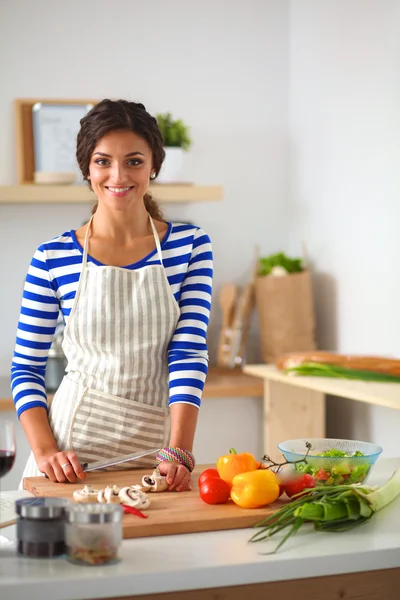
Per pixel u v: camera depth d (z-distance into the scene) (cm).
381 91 330
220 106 400
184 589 133
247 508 159
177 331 203
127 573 130
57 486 175
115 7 384
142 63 389
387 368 298
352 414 355
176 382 197
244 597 137
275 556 138
